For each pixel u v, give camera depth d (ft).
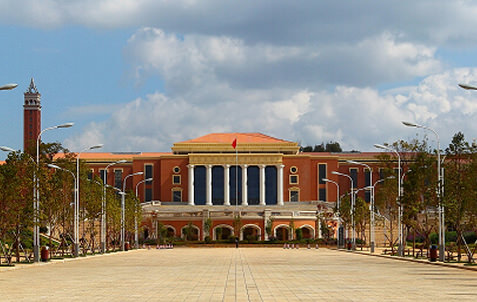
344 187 504.02
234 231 408.46
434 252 188.24
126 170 513.86
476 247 180.14
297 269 158.10
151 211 430.20
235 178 493.77
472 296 91.45
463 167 194.49
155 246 390.21
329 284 112.68
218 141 513.45
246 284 113.50
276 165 492.13
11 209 174.09
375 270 153.17
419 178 214.69
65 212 238.07
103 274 141.69
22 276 135.85
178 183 494.18
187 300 87.92
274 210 419.13
